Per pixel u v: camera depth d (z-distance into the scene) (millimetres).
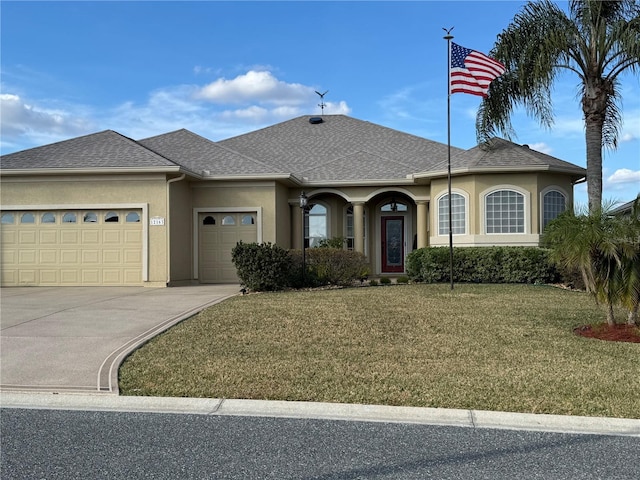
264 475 4109
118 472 4168
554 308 11039
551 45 14633
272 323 9594
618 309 10789
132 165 16281
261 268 14141
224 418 5441
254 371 6848
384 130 24641
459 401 5770
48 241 16703
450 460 4383
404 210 21203
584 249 8578
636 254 8609
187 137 21234
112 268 16562
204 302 12281
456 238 17641
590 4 14664
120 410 5711
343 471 4176
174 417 5480
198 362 7270
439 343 8242
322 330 9078
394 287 14820
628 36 13984
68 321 10000
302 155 22641
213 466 4273
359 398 5891
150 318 10266
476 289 14156
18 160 16844
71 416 5523
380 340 8453
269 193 18156
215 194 18234
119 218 16594
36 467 4266
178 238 17141
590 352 7719
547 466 4266
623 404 5645
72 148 17469
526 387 6191
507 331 8992
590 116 15391
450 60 14430
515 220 17125
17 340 8500
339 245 18281
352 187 19953
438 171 17656
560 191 17719
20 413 5633
